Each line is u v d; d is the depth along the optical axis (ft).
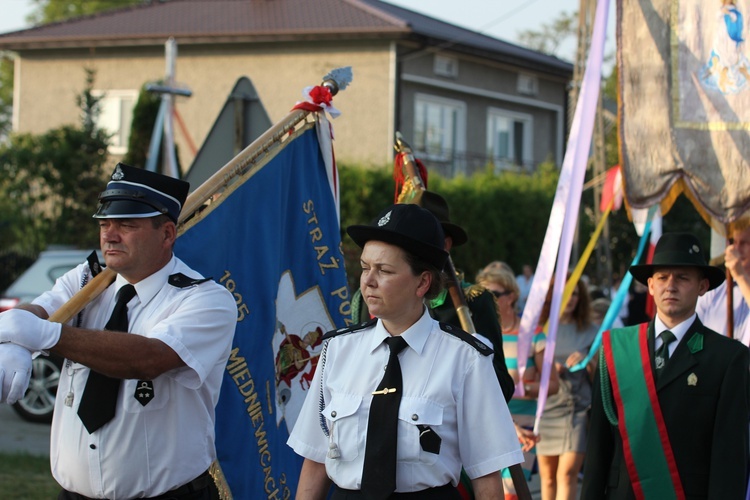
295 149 18.30
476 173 91.97
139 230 13.76
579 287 29.35
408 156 20.59
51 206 80.89
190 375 13.80
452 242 19.06
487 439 12.22
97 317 14.37
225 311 14.19
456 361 12.36
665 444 17.24
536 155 118.21
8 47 111.14
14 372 12.26
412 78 100.22
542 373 23.15
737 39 22.30
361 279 12.46
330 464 12.59
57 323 12.82
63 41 108.68
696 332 17.60
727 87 22.41
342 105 98.99
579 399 26.37
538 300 23.12
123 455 13.69
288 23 101.86
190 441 14.07
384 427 12.10
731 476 16.60
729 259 21.33
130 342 13.07
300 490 13.14
